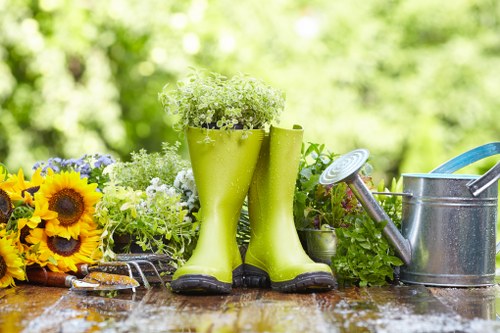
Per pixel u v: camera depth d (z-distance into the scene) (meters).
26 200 2.12
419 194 2.15
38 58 5.90
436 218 2.13
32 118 6.04
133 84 6.32
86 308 1.75
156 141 6.42
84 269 2.08
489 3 6.41
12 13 5.90
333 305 1.80
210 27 6.01
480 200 2.14
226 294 1.95
